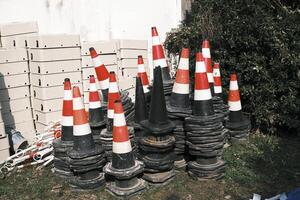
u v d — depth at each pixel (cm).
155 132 416
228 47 630
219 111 505
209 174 448
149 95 520
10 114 607
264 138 596
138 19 802
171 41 818
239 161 502
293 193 364
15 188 469
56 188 461
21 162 533
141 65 552
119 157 415
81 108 431
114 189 426
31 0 675
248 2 608
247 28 595
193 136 439
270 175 465
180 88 464
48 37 588
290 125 583
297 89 583
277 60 573
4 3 654
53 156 515
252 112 614
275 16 609
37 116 626
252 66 594
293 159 514
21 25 645
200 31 712
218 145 441
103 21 757
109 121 457
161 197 423
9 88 600
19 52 603
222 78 632
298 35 576
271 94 586
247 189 434
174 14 855
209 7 688
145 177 446
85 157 427
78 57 626
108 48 670
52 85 603
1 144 544
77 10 724
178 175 470
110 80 454
